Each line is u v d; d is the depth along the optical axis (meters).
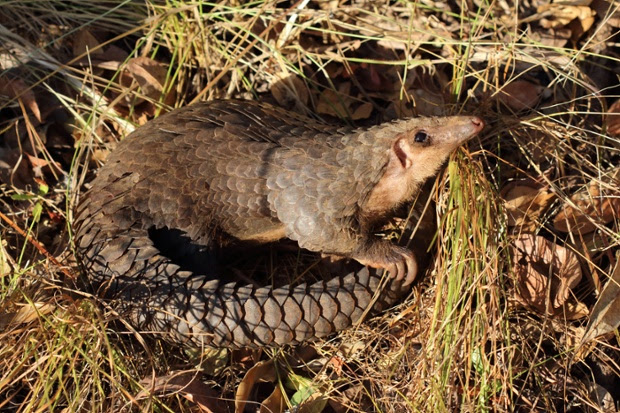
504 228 2.06
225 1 2.26
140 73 2.20
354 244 2.05
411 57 2.23
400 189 2.05
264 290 2.01
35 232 2.13
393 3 2.27
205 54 2.23
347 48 2.23
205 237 2.04
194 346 2.02
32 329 1.98
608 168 2.14
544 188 2.12
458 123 2.01
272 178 2.04
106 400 2.00
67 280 2.08
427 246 2.08
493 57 2.18
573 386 2.04
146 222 2.03
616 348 2.04
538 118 2.13
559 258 2.08
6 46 2.22
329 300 2.02
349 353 2.06
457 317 2.01
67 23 2.25
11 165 2.17
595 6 2.24
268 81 2.23
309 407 2.02
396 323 2.07
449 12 2.22
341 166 2.03
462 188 2.03
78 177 2.18
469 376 2.00
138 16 2.26
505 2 2.25
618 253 2.08
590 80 2.19
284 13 2.22
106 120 2.21
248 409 2.03
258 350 2.06
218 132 2.05
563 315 2.07
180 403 1.98
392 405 2.01
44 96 2.21
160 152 2.04
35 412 1.94
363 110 2.21
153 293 2.00
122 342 2.02
